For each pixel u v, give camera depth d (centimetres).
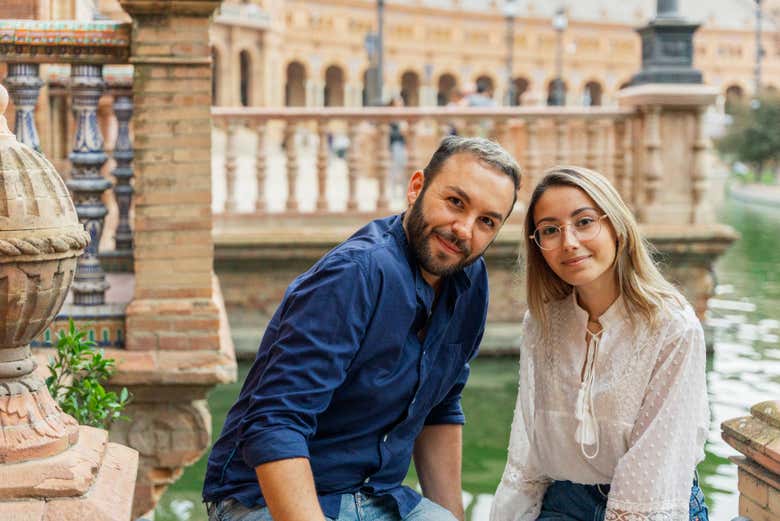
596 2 9450
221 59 6034
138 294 509
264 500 270
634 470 295
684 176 1020
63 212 261
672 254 1002
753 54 9962
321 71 7569
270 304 989
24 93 500
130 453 287
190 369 500
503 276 1017
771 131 4828
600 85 9394
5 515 241
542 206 298
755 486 337
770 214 2967
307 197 1423
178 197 506
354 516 278
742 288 1402
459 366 300
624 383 298
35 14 589
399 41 8194
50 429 259
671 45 1015
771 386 849
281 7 6794
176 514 609
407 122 1030
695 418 296
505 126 1055
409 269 271
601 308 303
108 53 505
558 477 322
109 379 492
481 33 8644
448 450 324
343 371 261
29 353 269
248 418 255
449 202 270
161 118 502
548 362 313
